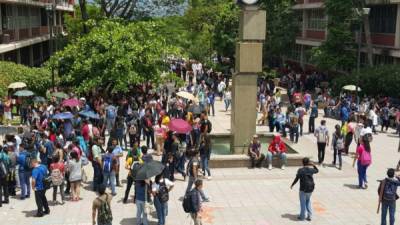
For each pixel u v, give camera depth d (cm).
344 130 2153
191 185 1441
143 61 2822
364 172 1652
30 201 1508
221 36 4978
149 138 2159
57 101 2669
